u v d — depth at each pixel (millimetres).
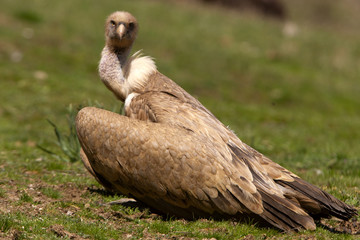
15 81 32438
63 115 27250
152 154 11891
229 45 50156
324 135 28875
